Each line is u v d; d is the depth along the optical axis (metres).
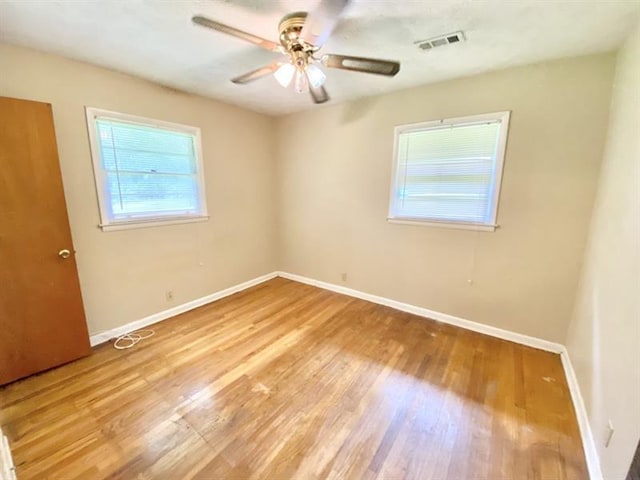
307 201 3.86
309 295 3.64
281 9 1.55
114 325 2.60
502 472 1.38
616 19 1.58
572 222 2.20
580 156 2.12
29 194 1.95
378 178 3.17
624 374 1.21
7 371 1.95
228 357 2.30
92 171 2.35
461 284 2.78
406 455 1.46
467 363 2.23
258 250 4.04
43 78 2.05
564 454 1.47
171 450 1.48
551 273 2.33
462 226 2.67
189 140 3.05
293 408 1.77
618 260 1.46
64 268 2.14
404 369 2.16
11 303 1.94
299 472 1.37
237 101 3.26
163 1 1.48
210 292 3.44
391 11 1.55
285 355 2.33
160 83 2.69
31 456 1.43
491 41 1.87
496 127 2.43
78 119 2.23
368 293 3.47
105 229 2.46
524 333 2.51
